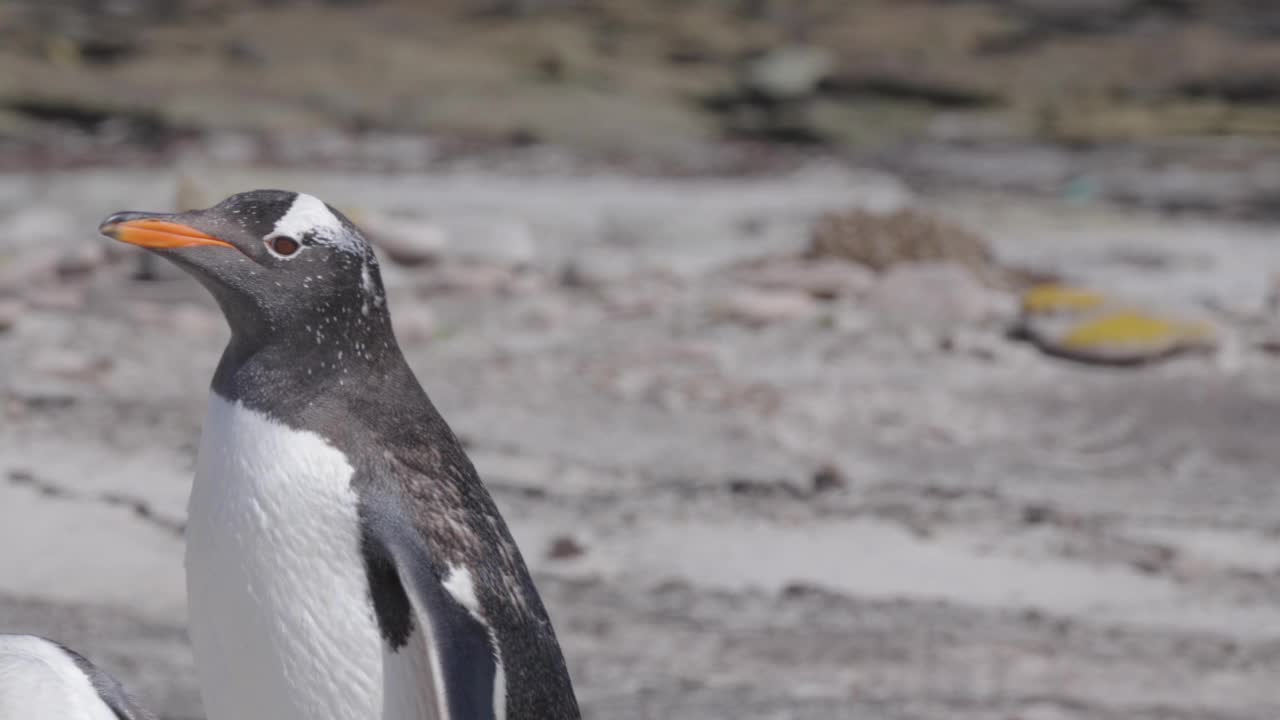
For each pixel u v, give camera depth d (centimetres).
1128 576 1392
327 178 3988
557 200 3800
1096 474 1723
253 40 5647
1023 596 1330
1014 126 5406
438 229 2650
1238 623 1297
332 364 656
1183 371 2127
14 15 5669
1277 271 2961
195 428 1608
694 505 1509
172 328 2105
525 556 1355
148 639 1092
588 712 1055
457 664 615
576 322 2288
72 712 495
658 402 1878
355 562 638
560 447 1684
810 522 1478
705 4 6438
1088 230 3572
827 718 1053
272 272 648
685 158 4769
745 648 1181
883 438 1814
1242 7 6419
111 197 3553
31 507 1301
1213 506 1625
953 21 6316
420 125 5034
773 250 3125
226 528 641
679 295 2467
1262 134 5247
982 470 1716
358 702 644
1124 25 6291
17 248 2720
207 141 4631
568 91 5450
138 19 5766
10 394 1666
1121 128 5328
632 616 1235
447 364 2003
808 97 5641
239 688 654
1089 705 1106
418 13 6116
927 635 1225
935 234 2700
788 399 1923
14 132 4691
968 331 2278
